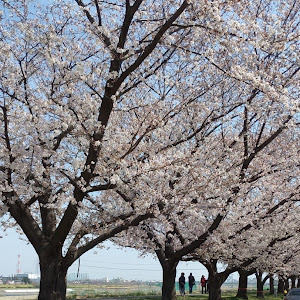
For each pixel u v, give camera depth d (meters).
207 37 8.91
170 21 7.95
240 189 11.86
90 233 9.73
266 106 10.33
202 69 11.10
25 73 8.66
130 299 21.81
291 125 10.62
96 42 8.26
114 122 10.25
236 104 10.80
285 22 11.31
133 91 11.05
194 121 11.39
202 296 24.97
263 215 13.32
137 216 9.61
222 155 11.41
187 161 9.83
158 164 9.06
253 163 12.97
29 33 7.34
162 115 10.22
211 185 10.20
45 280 9.01
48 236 9.70
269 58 10.66
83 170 8.34
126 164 8.48
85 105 8.16
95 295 25.72
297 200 13.29
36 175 8.45
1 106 8.02
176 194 9.91
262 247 15.15
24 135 8.64
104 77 8.31
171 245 13.73
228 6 8.14
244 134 11.86
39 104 8.25
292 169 13.37
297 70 11.27
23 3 9.43
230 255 15.11
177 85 11.00
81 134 8.01
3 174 8.18
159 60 10.71
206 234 12.41
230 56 10.46
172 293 13.44
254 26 8.00
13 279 52.56
